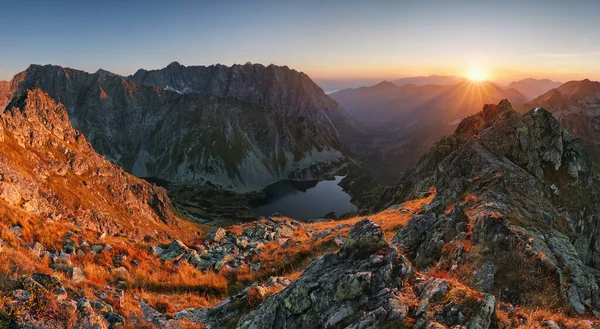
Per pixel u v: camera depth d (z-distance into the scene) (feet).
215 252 120.88
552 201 180.45
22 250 70.69
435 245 78.33
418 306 40.70
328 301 45.83
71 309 43.86
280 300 49.73
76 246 94.89
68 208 353.51
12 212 95.66
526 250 63.10
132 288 77.56
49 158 442.09
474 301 39.65
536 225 90.48
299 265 102.78
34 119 510.58
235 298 66.69
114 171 592.19
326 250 110.22
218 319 60.64
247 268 105.09
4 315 39.11
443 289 42.57
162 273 92.38
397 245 86.48
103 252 95.20
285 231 164.66
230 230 178.09
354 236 55.31
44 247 86.12
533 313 45.75
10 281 47.52
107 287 61.87
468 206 111.04
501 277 58.13
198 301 76.89
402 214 167.02
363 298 44.39
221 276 97.04
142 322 54.60
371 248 52.95
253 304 60.44
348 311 43.65
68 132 596.70
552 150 209.87
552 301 51.85
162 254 111.65
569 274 60.49
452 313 38.63
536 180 181.37
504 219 78.07
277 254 114.32
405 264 49.14
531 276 57.21
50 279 48.91
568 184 199.52
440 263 70.69
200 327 56.90
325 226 193.47
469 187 141.59
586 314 51.19
